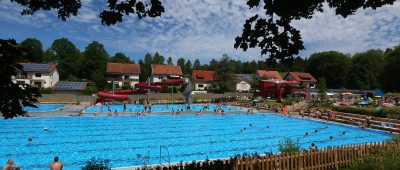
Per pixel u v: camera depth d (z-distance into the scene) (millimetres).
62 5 6320
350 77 110750
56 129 29969
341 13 6082
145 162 17641
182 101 65000
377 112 36938
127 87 79062
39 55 119438
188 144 24969
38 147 22406
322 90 59031
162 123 36219
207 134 29828
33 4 6055
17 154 20250
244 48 6637
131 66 92312
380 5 5801
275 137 28875
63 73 110438
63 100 58312
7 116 5430
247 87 96500
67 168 17219
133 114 41625
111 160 19141
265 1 6133
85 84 71312
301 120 41125
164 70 93875
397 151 12164
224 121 39438
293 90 70500
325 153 13625
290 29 6344
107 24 6105
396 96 69312
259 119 41812
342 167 14102
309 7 6125
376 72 108812
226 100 67250
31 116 36094
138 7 6090
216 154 21688
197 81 92188
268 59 6613
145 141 25734
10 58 5230
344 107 43188
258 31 6406
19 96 5328
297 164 12805
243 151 22844
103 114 40219
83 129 30594
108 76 88750
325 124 37625
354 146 14625
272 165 12047
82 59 112125
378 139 28234
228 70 83688
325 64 112812
